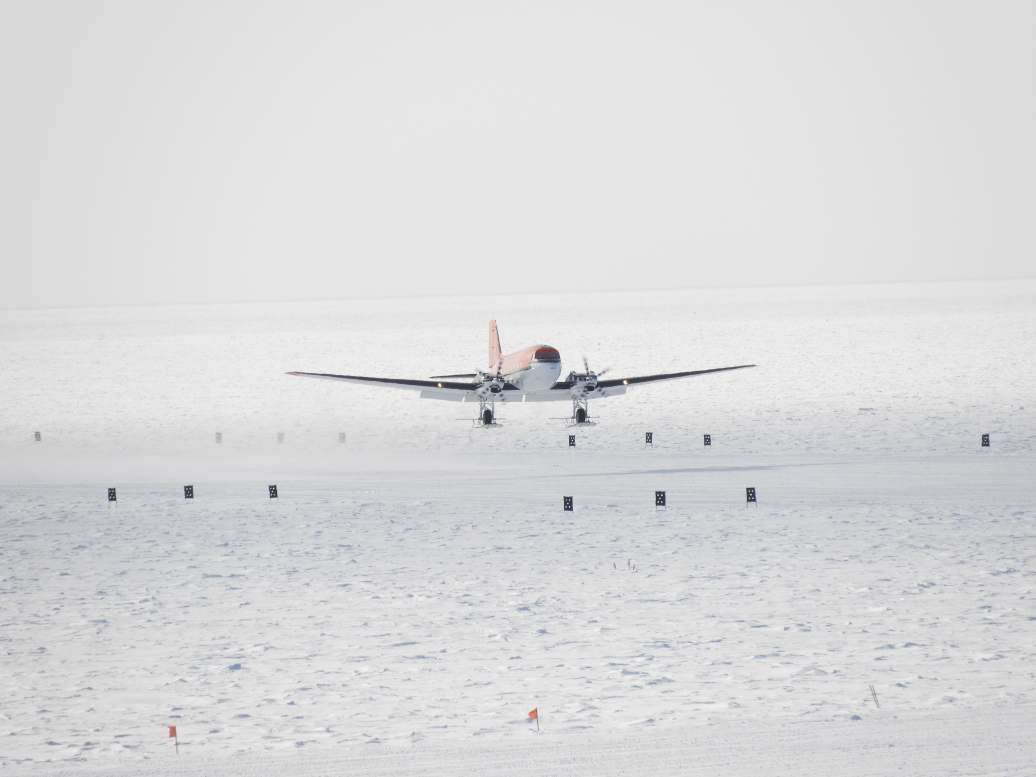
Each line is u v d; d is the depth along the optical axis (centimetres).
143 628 8075
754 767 5216
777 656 6975
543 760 5403
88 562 10456
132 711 6338
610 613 8144
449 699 6378
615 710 6103
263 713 6238
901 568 9181
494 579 9300
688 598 8494
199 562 10319
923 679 6419
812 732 5647
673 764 5294
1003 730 5569
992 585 8538
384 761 5459
